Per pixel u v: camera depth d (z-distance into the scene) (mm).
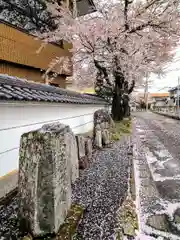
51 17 9352
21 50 7184
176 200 3346
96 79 13648
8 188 3355
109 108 17172
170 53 10812
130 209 2797
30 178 2146
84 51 10758
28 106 3973
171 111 32219
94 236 2244
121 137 9016
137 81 15383
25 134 2221
